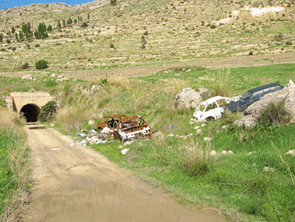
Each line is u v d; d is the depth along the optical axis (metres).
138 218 4.22
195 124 11.12
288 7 96.94
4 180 5.96
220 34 85.25
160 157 7.67
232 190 5.09
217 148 7.74
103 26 111.19
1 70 64.38
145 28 102.88
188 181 5.90
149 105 18.17
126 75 43.84
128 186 5.93
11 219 4.26
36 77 54.53
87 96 30.27
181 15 116.44
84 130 15.85
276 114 7.41
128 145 10.02
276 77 22.30
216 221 4.09
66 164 8.16
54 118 30.47
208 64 43.62
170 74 37.03
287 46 53.34
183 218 4.21
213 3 125.25
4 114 20.03
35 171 7.36
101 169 7.47
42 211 4.60
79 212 4.50
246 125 8.08
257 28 85.31
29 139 14.66
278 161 5.53
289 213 3.97
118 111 18.89
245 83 20.72
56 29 127.31
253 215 4.17
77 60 70.06
